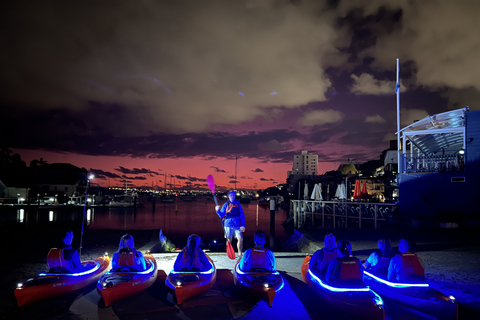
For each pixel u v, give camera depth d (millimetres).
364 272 6652
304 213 45625
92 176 10141
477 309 6137
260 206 138250
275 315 5672
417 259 5965
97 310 5805
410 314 5531
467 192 20672
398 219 22328
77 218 67875
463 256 10922
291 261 9805
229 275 8102
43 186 101312
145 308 5910
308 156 190125
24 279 7730
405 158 23234
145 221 63781
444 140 26688
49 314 5629
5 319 5422
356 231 18594
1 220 53375
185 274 6477
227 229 9406
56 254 6449
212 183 9812
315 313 5773
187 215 82188
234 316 5617
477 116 20625
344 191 45469
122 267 6500
